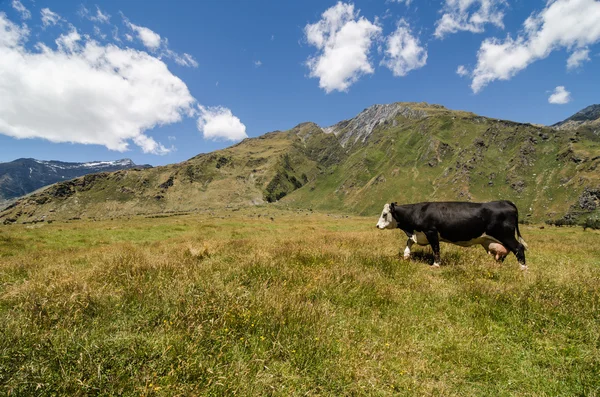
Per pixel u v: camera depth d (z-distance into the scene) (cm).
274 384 343
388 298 610
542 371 415
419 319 545
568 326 504
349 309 552
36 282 580
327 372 373
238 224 3766
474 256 1009
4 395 283
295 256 877
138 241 1983
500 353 451
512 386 386
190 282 560
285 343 414
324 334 439
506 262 967
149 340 375
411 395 355
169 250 1157
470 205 944
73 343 358
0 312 470
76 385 297
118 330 404
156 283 576
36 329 388
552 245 1537
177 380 322
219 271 703
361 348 427
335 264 793
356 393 354
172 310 462
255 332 440
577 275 729
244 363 362
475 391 378
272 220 4862
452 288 691
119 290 549
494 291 638
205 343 390
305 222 4544
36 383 293
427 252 1109
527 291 631
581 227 4925
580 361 421
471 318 552
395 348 444
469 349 449
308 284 627
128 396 299
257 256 823
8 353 329
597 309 542
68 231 2533
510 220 908
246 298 516
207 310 456
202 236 2075
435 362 426
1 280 698
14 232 2378
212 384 316
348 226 3591
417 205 1011
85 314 455
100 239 2069
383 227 1077
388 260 887
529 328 509
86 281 573
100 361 330
